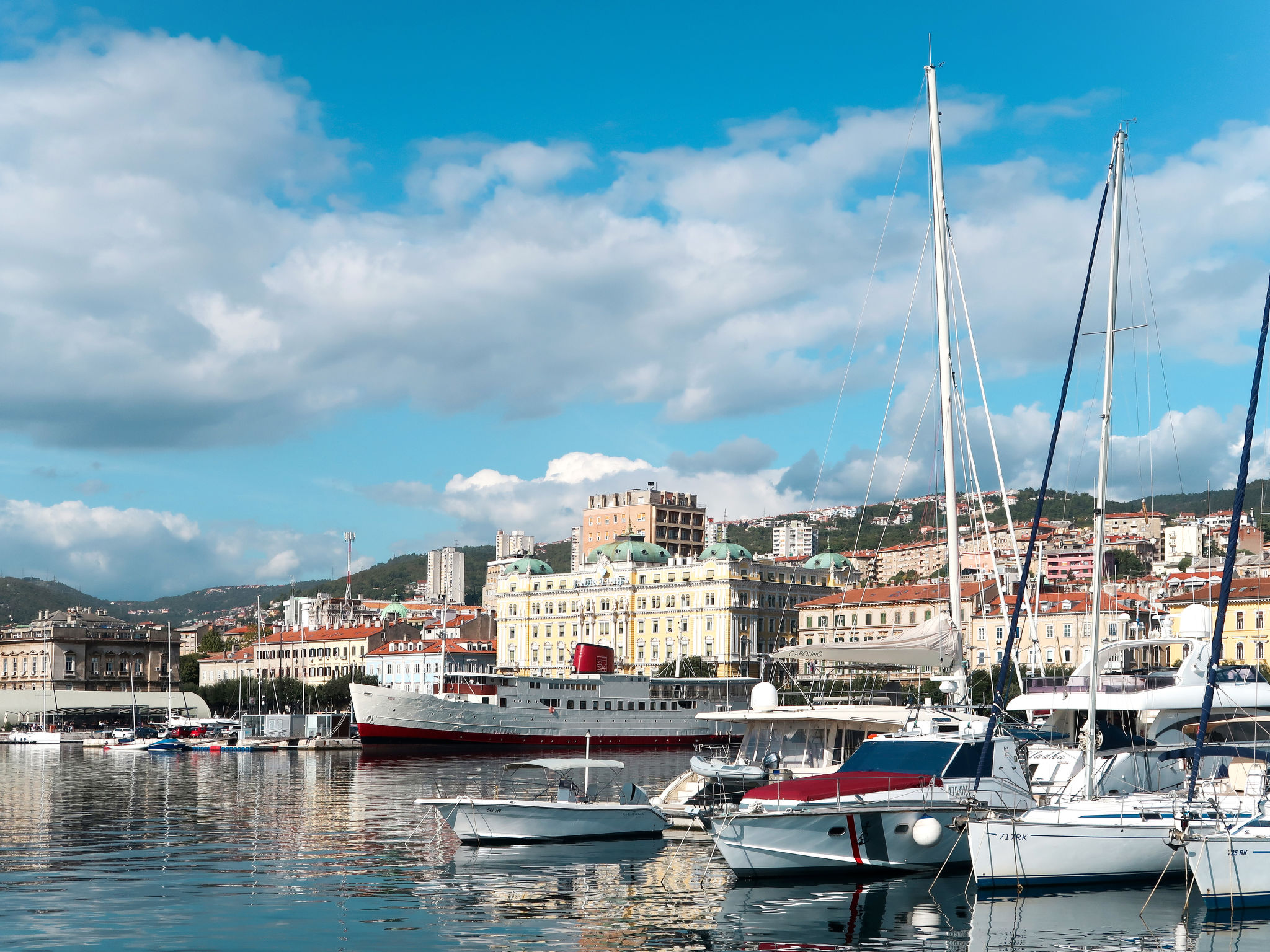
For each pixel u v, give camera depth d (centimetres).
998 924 3272
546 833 4697
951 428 4853
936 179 5138
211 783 8112
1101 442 3997
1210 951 3000
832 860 3862
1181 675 4391
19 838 4956
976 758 4050
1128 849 3672
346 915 3381
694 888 3759
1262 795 3678
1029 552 4191
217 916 3353
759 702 4969
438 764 10362
